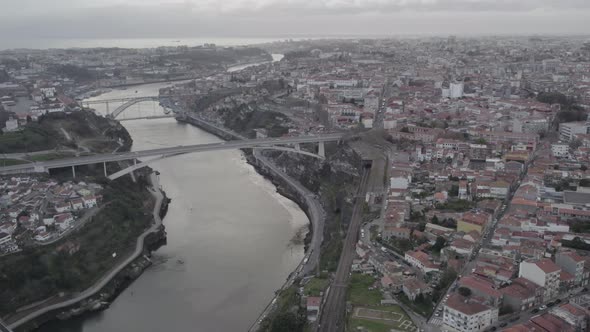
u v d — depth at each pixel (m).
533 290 195.12
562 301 197.00
